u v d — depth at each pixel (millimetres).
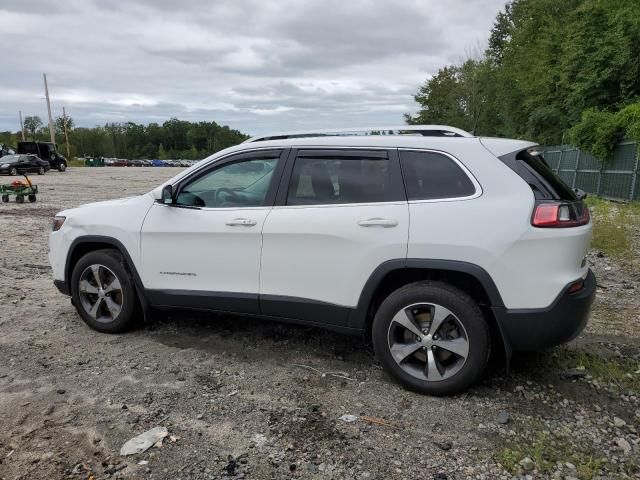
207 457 3023
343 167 3982
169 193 4477
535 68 32375
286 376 4035
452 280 3750
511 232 3420
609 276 7301
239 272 4230
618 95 23094
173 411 3506
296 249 3988
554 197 3512
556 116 29812
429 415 3473
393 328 3752
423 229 3604
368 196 3852
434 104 58125
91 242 4863
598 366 4125
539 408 3561
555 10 36562
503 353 4312
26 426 3311
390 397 3709
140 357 4359
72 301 5051
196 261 4395
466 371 3580
